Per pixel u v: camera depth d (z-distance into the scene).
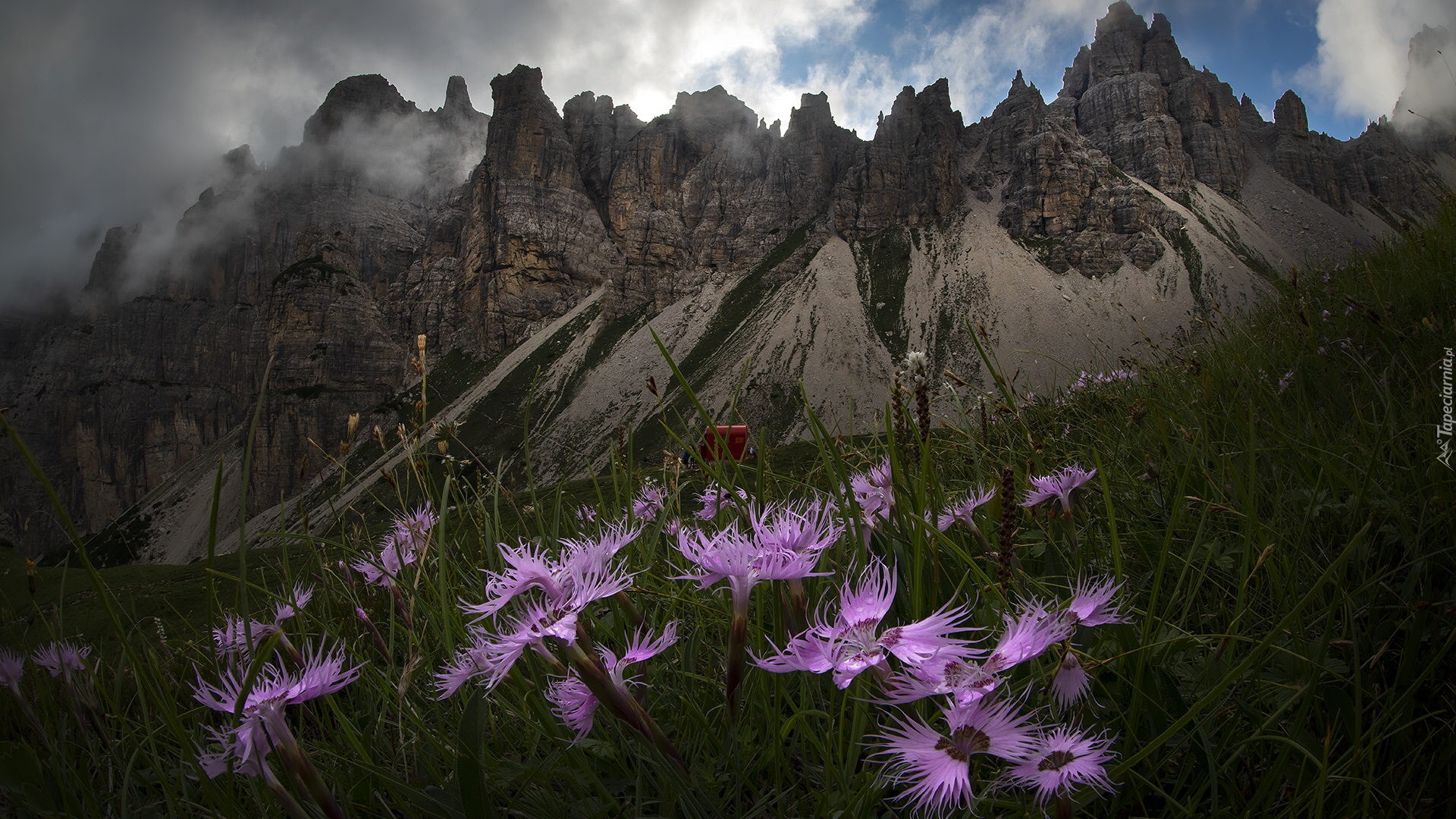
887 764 0.98
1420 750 1.34
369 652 2.21
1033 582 1.59
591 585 1.26
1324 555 1.85
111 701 1.79
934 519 1.68
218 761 1.23
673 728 1.59
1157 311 160.00
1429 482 1.84
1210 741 1.39
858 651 1.05
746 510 1.71
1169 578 1.98
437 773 1.52
